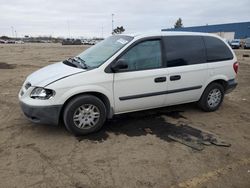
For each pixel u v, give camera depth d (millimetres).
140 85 5062
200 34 5957
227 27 63562
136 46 5047
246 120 5914
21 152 4195
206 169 3836
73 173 3650
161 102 5449
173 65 5426
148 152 4273
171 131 5113
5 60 18828
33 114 4516
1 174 3594
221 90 6305
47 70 5082
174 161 4020
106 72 4766
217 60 6078
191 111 6332
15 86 9055
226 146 4570
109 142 4594
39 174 3609
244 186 3477
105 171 3713
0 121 5484
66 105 4637
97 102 4758
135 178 3566
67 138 4711
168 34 5488
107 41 5688
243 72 13672
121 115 5875
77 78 4570
